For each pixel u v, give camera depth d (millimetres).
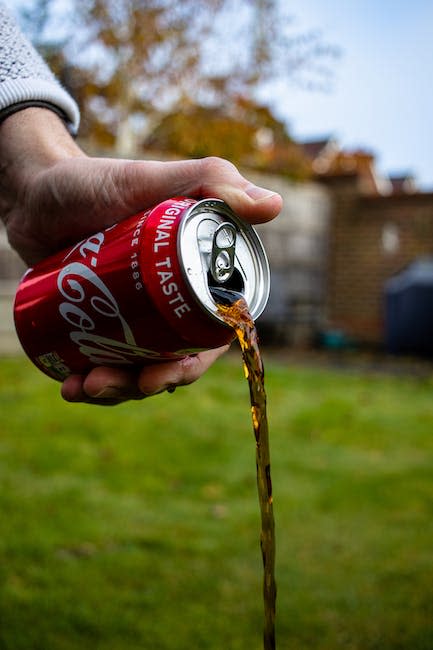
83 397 435
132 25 2600
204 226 368
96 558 779
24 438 1144
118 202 425
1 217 507
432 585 750
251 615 685
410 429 1379
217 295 371
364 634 663
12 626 646
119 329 383
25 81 464
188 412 1380
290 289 2656
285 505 970
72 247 411
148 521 891
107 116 2885
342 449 1248
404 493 1018
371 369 2111
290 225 2639
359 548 842
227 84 2768
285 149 2883
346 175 2781
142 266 365
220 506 960
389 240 2693
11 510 879
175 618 675
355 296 2779
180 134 2730
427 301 2395
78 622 660
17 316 427
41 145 461
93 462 1078
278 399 1584
